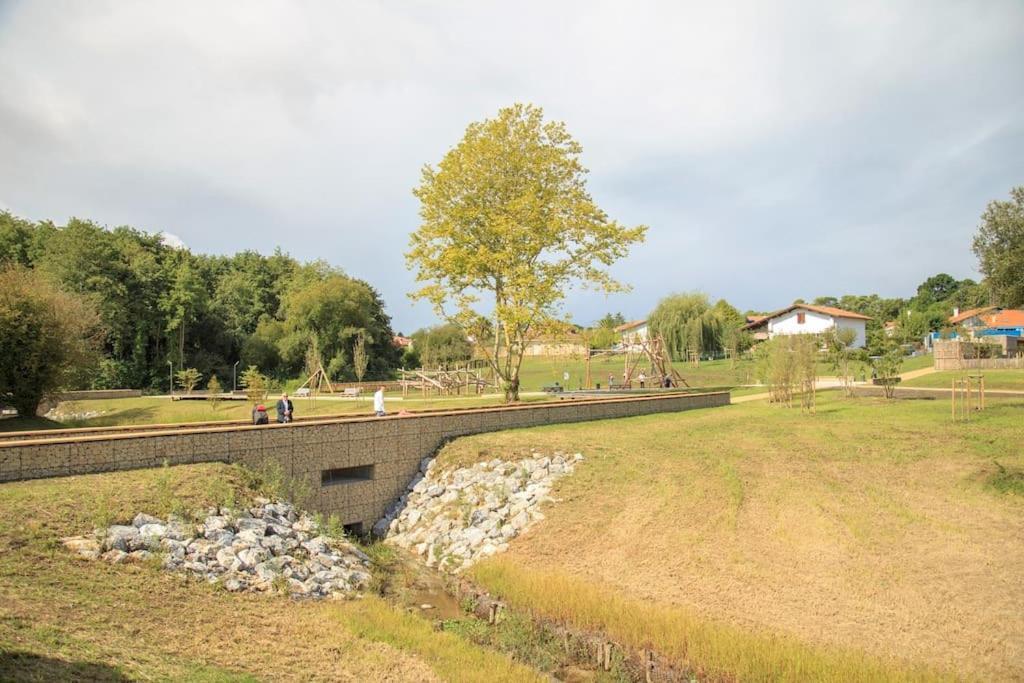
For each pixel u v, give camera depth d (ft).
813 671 36.45
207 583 45.70
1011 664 36.37
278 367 303.68
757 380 183.62
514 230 108.47
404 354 332.60
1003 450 69.97
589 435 88.84
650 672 39.45
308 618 44.24
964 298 363.56
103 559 44.19
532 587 49.65
